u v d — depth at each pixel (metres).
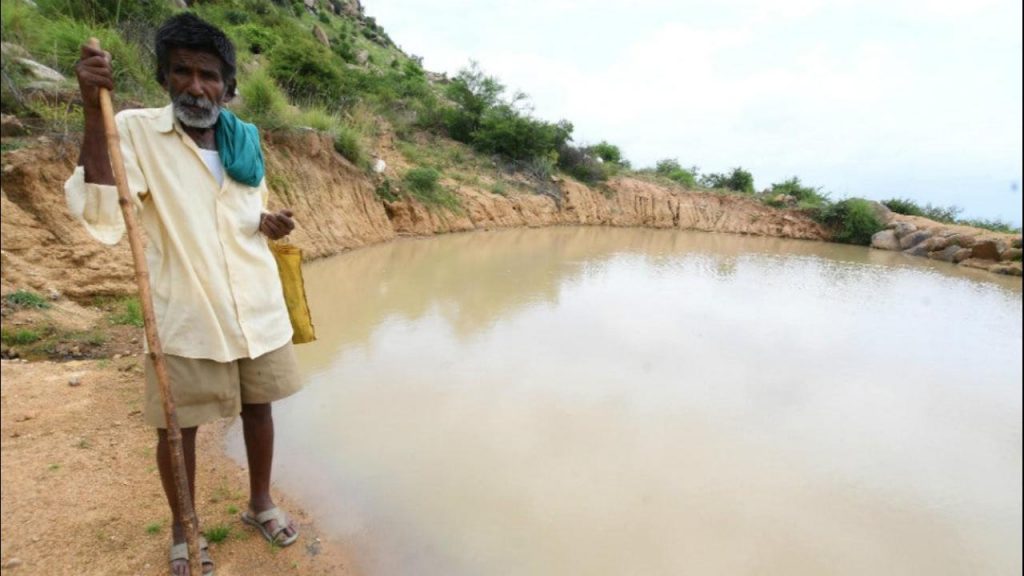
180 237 1.92
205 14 15.80
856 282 11.89
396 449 3.43
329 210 10.13
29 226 4.25
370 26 46.38
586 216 21.66
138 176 1.84
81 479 2.41
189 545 1.88
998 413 4.82
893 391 5.23
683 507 3.11
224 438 3.23
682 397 4.70
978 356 6.55
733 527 2.97
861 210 23.05
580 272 10.29
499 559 2.55
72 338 3.85
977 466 3.86
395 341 5.46
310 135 10.17
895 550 2.89
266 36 16.61
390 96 20.50
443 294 7.57
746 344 6.41
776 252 17.59
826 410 4.69
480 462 3.37
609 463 3.51
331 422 3.67
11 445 2.51
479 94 22.11
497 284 8.55
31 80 4.43
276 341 2.22
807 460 3.78
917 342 7.04
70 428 2.78
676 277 10.67
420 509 2.85
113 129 1.68
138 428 2.93
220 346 1.98
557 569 2.52
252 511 2.44
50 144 4.48
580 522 2.89
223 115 2.03
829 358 6.11
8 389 2.99
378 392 4.23
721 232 24.12
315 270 8.23
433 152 19.27
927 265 16.70
